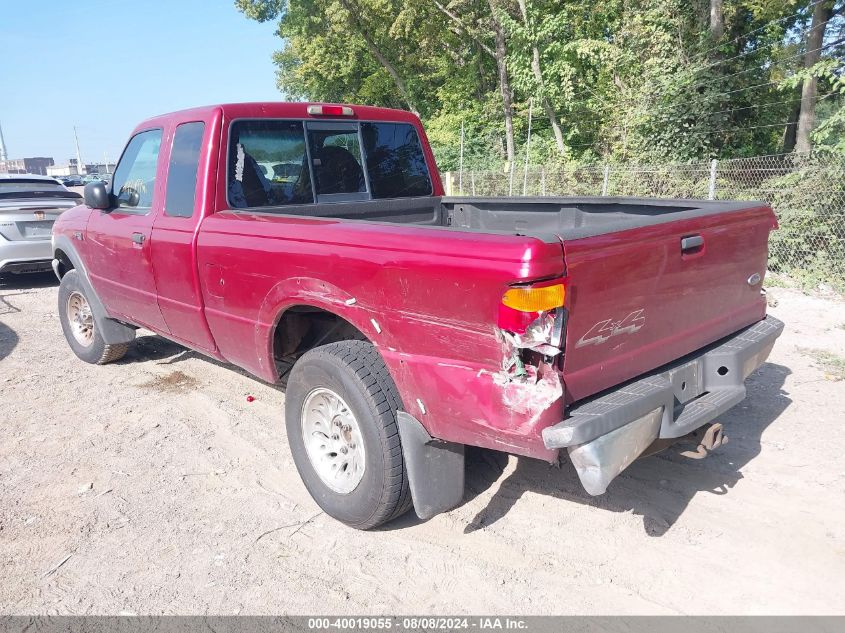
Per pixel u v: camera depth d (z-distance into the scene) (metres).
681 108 14.70
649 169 12.12
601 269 2.47
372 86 31.42
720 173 10.91
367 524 3.14
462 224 5.07
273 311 3.40
